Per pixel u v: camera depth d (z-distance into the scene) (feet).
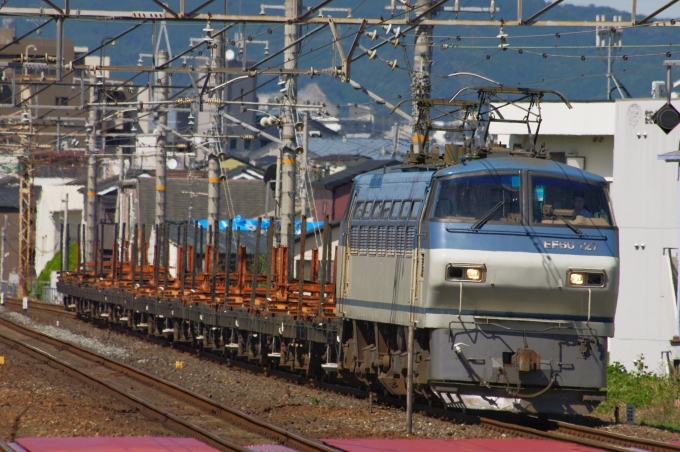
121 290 408.46
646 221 330.34
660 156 260.21
